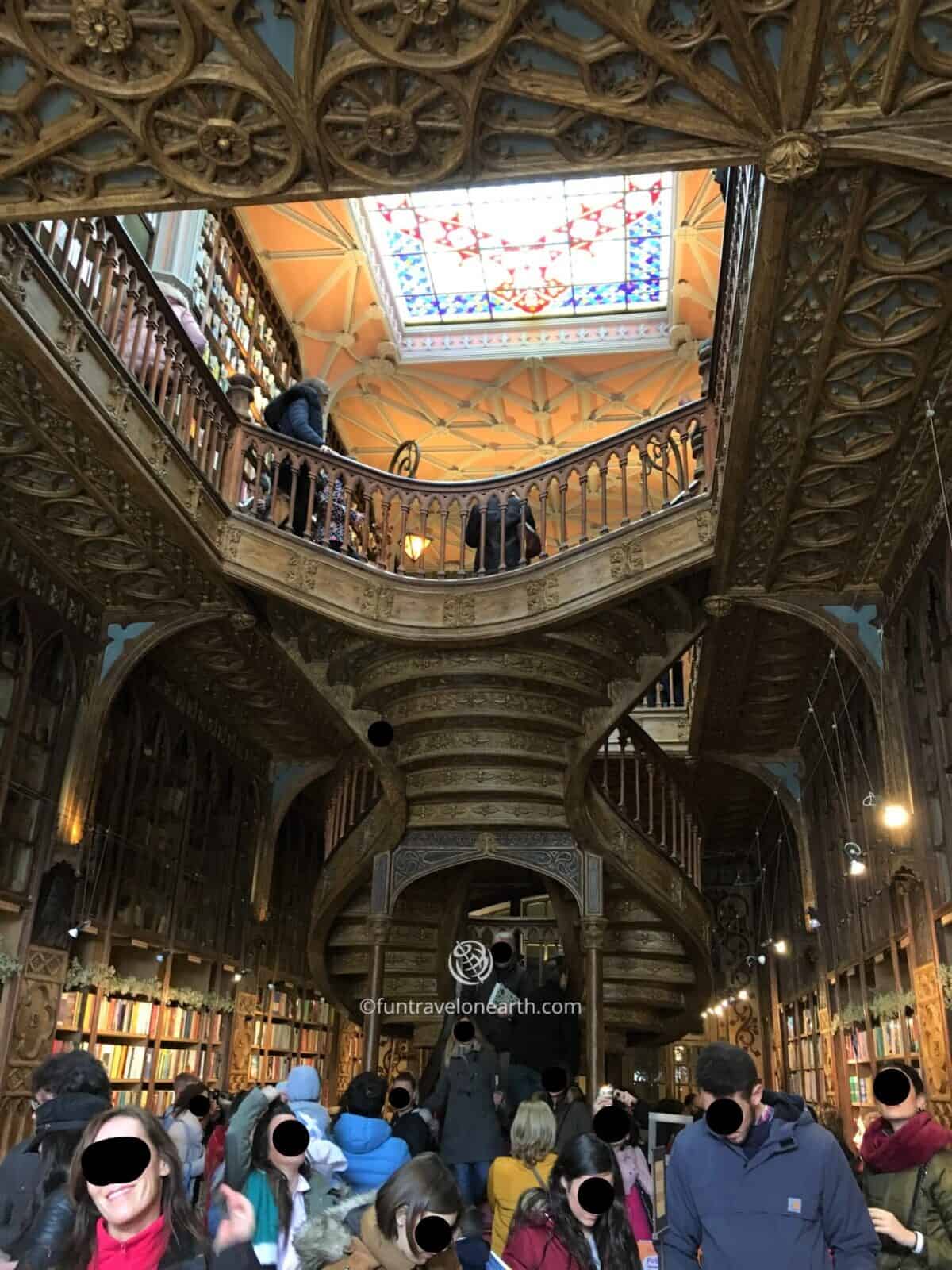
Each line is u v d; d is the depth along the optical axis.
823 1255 2.48
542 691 9.41
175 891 10.41
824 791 11.34
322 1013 14.95
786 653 9.70
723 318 7.09
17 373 6.34
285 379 16.42
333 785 11.72
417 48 4.30
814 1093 12.42
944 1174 2.88
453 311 18.31
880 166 4.62
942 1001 6.90
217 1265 1.97
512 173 4.91
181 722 10.88
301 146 4.83
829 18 3.98
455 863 10.19
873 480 7.09
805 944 13.02
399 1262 2.29
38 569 8.52
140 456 7.16
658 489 19.66
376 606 8.82
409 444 14.45
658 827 11.75
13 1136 7.52
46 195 5.26
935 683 7.18
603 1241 2.79
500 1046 10.16
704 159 4.68
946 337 5.71
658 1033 12.43
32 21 4.36
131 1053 9.41
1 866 7.92
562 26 4.23
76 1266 1.87
